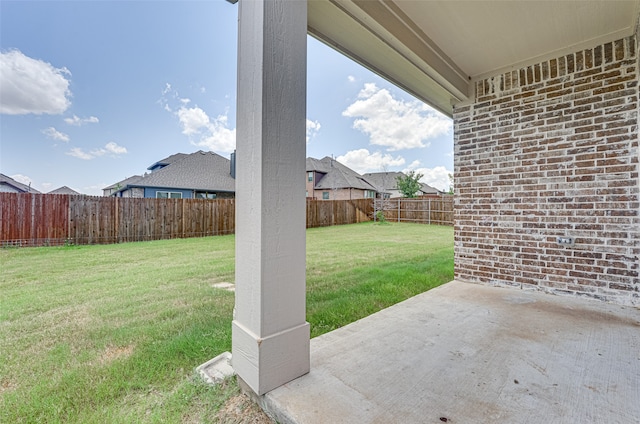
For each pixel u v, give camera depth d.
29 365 1.97
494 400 1.51
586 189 3.14
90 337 2.39
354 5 2.28
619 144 2.96
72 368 1.92
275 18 1.59
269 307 1.57
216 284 4.06
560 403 1.48
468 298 3.26
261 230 1.54
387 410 1.43
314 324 2.67
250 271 1.61
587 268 3.14
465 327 2.46
